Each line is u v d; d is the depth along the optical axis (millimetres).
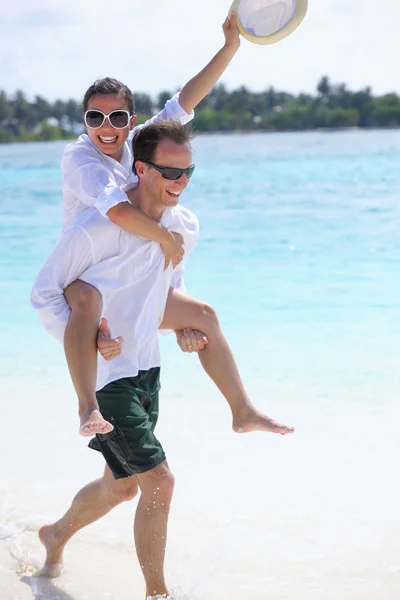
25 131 151375
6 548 4594
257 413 4246
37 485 5199
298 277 10938
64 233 4055
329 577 4125
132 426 3861
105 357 3869
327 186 23203
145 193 4105
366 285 10281
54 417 6293
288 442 5703
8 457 5594
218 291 10172
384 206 18266
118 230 3982
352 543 4426
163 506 3900
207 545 4461
